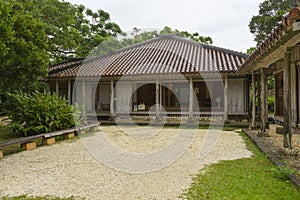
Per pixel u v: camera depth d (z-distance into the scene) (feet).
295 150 18.29
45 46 33.94
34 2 45.14
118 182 13.84
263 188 12.38
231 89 43.42
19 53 30.07
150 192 12.33
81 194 12.19
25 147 22.90
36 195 12.13
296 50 29.17
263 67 27.50
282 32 13.84
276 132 28.86
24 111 29.12
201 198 11.45
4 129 34.91
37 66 32.50
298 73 30.01
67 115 30.96
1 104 44.70
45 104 30.09
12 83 33.58
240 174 14.75
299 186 11.85
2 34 25.45
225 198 11.35
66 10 52.13
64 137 29.01
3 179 14.56
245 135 29.99
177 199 11.44
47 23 47.50
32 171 16.14
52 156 20.31
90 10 71.15
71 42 51.78
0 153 19.98
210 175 14.74
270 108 60.75
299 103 29.81
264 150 19.99
